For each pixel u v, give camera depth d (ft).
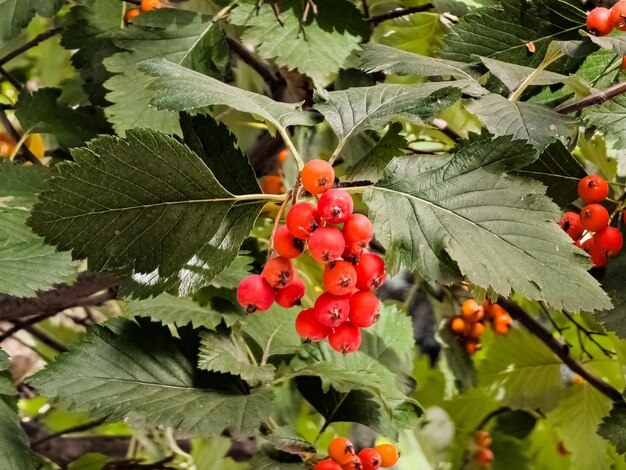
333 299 0.68
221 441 1.41
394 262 0.67
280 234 0.68
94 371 0.83
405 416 1.00
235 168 0.76
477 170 0.70
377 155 0.83
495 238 0.67
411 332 1.14
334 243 0.64
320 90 0.79
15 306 1.16
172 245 0.70
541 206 0.68
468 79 0.89
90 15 1.23
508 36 1.00
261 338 1.01
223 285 0.95
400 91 0.81
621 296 0.85
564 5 0.97
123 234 0.68
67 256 0.95
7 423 0.82
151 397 0.81
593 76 0.99
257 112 0.75
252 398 0.83
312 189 0.66
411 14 1.34
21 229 0.97
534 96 0.98
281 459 0.88
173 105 0.74
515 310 1.31
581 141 1.24
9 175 1.03
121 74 1.06
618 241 0.84
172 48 1.11
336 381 0.95
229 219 0.71
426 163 0.71
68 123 1.19
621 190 1.21
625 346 1.20
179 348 0.88
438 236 0.67
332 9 1.11
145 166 0.66
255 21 1.09
